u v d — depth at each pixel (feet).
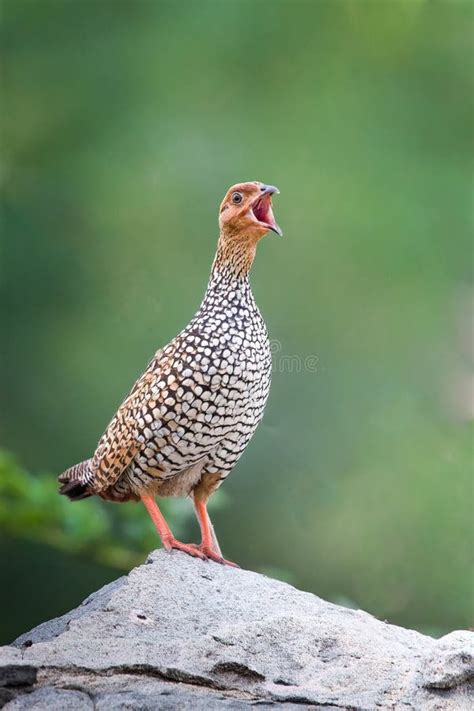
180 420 24.82
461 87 62.39
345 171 59.11
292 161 58.95
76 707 18.22
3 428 56.08
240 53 61.00
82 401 55.67
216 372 24.68
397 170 59.77
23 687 19.08
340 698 19.29
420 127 61.36
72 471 28.04
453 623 48.44
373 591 49.37
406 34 62.90
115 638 20.80
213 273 25.80
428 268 58.18
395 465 52.08
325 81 61.36
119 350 56.18
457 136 61.77
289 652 20.75
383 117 61.11
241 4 61.21
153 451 25.17
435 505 50.21
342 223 57.41
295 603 23.16
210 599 22.80
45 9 60.49
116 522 44.65
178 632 21.38
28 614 51.16
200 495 26.61
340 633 21.31
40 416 56.13
